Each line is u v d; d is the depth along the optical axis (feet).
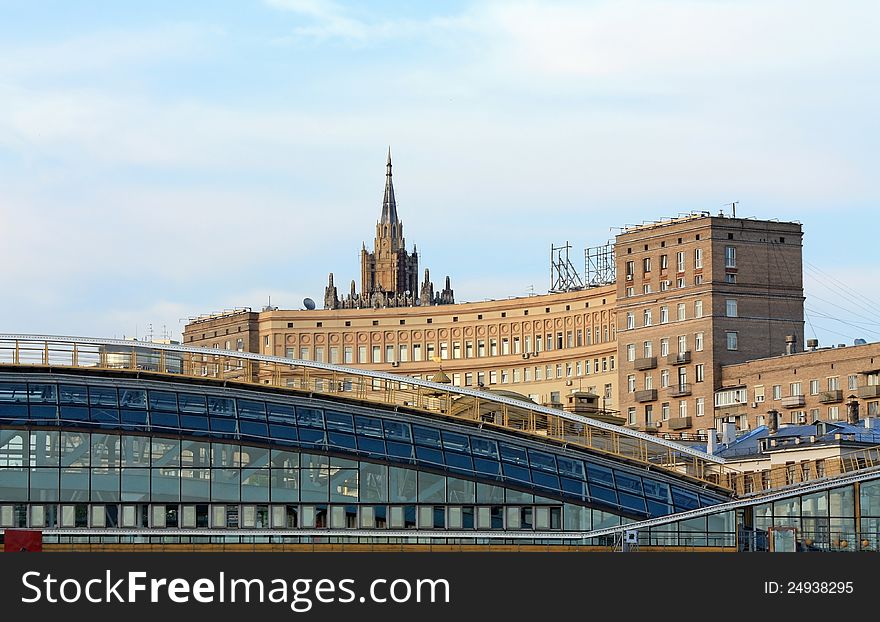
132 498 558.15
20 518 551.59
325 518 568.00
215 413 570.87
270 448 568.41
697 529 577.43
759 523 579.07
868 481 578.66
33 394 562.25
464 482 578.25
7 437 554.46
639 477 597.93
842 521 577.43
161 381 574.56
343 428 578.25
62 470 556.10
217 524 561.84
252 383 580.71
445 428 586.86
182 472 562.66
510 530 578.25
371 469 573.74
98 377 570.87
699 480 608.19
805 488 578.66
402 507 573.74
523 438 595.06
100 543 553.23
